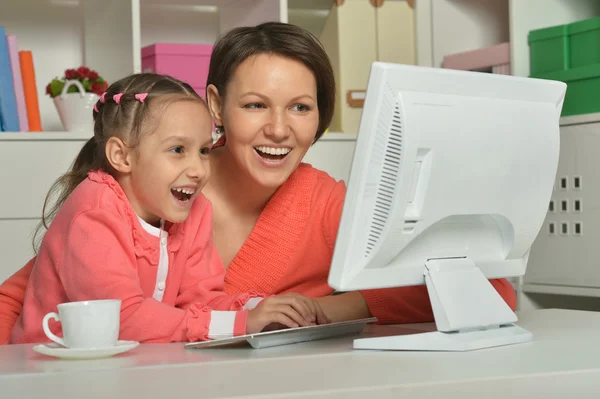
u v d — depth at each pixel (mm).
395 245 917
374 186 899
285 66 1283
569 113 2445
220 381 714
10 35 2441
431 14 2869
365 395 674
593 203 2330
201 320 1061
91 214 1119
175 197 1242
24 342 1217
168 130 1181
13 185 2256
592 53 2400
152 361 843
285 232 1413
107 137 1224
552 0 2623
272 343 962
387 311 1250
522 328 985
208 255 1332
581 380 747
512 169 979
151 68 2490
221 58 1324
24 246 2266
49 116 2602
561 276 2420
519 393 724
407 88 889
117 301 926
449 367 772
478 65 2686
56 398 670
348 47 2762
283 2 2479
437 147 905
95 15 2549
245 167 1333
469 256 1021
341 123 2738
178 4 2738
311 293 1449
